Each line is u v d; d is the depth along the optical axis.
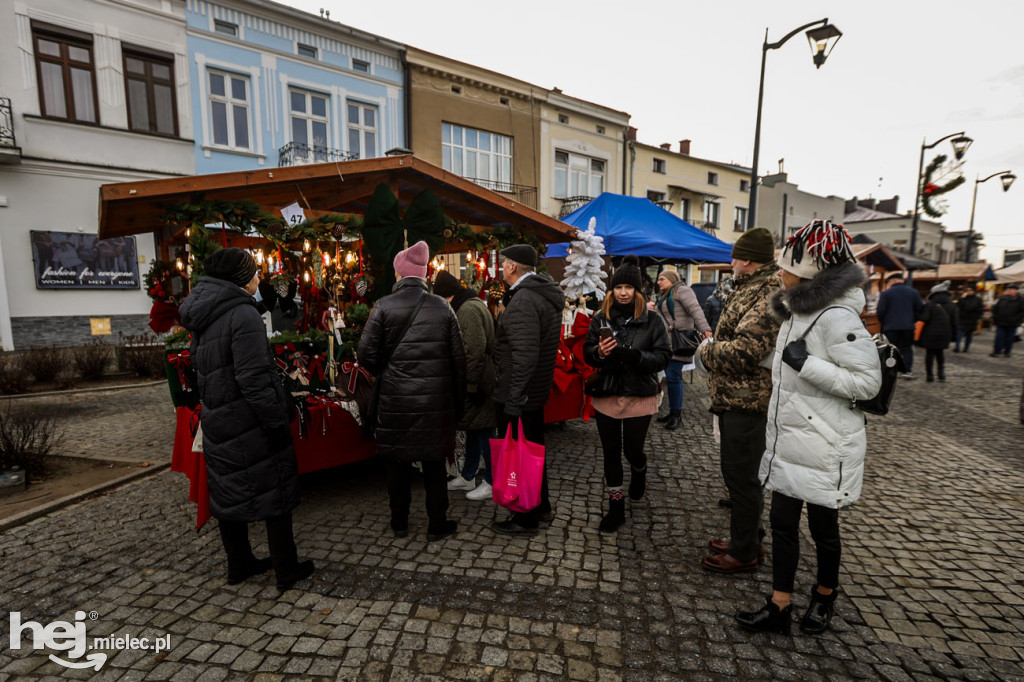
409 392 2.73
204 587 2.51
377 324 2.73
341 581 2.56
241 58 11.40
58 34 9.36
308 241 3.99
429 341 2.74
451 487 3.82
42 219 9.41
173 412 6.32
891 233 39.62
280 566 2.45
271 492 2.34
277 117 11.99
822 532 2.06
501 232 5.33
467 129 15.69
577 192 19.05
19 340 9.29
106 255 10.03
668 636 2.15
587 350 2.99
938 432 5.46
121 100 10.06
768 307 2.24
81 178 9.72
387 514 3.35
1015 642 2.13
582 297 5.12
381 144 13.80
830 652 2.05
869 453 4.73
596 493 3.72
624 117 19.75
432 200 4.06
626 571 2.66
